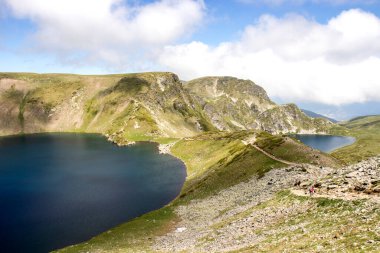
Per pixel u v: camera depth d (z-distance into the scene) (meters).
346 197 45.25
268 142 139.38
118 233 81.50
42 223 91.44
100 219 94.94
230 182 111.19
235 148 156.12
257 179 101.06
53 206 106.12
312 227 39.62
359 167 57.94
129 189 127.88
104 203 109.88
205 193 110.50
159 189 127.75
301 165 98.94
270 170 104.50
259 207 62.97
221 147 181.25
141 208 105.19
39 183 136.25
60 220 93.81
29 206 105.94
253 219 56.97
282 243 37.72
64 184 134.75
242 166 120.50
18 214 98.38
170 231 80.94
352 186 49.25
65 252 69.69
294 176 85.25
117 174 154.75
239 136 195.25
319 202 47.78
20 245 77.44
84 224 90.94
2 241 79.75
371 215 35.38
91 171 161.12
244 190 95.44
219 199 98.06
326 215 42.34
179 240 66.06
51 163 183.50
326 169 90.06
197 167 160.88
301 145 124.75
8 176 149.38
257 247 39.59
